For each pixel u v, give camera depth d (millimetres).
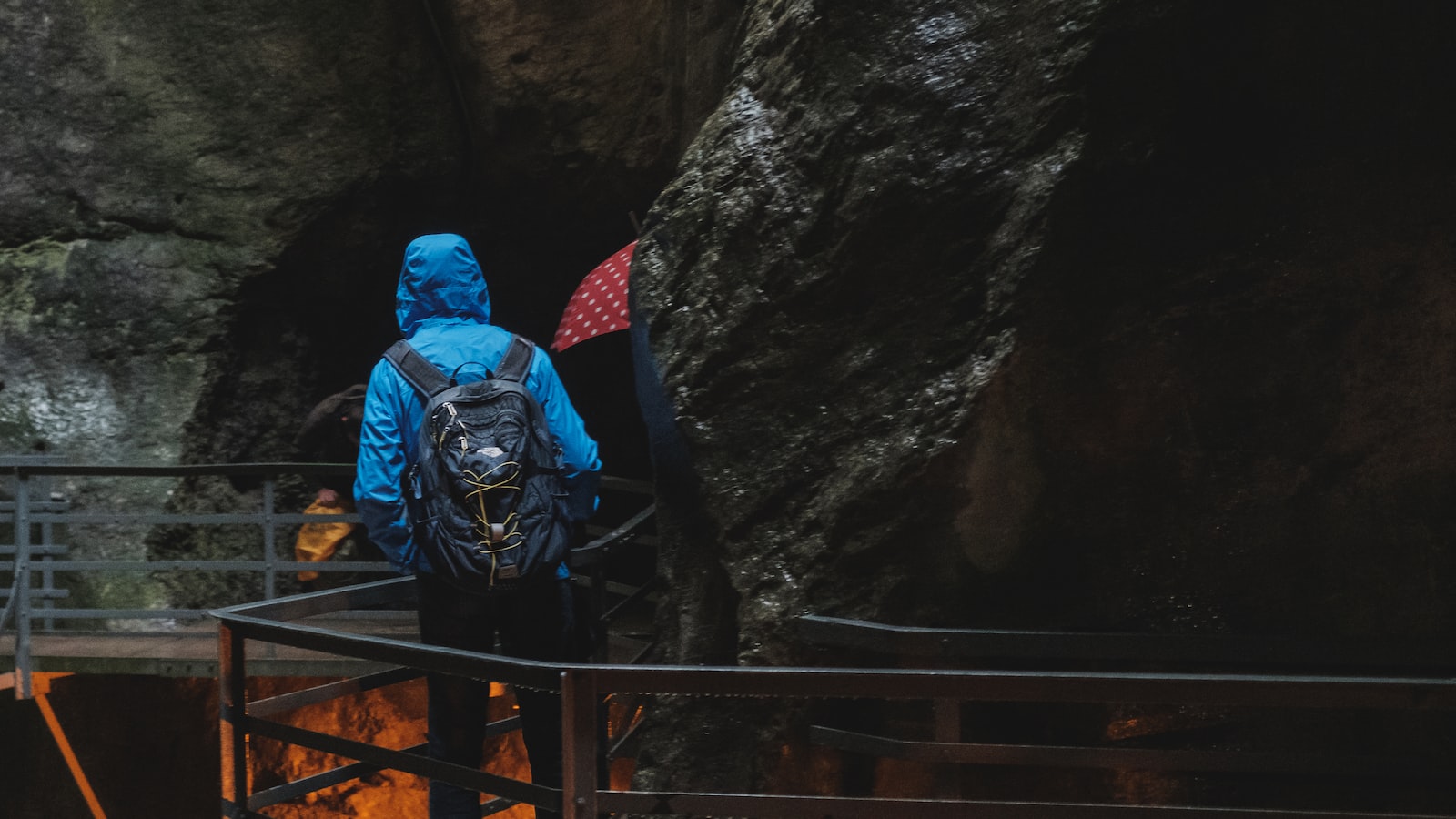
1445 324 3301
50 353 9758
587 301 6211
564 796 2559
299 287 10305
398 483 3385
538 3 9500
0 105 10055
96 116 10023
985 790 3471
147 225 10016
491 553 3279
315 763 7617
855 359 3770
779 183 4047
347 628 7191
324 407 7711
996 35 3766
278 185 10016
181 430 9688
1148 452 3426
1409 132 3330
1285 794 3295
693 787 3746
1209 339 3414
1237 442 3398
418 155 10125
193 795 8484
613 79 9422
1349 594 3332
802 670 2469
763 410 3896
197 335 9906
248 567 7086
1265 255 3393
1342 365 3355
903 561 3533
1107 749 2883
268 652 6402
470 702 3412
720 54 7910
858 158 3875
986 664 3348
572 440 3547
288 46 10031
